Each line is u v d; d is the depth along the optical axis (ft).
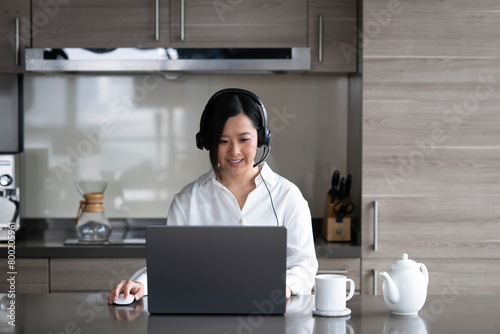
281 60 10.00
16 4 10.12
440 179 9.84
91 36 10.18
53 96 11.32
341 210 10.28
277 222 6.45
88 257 9.62
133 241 10.11
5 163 10.18
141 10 10.18
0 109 11.23
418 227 9.85
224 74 11.35
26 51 9.83
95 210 10.15
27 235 10.82
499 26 9.77
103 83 11.35
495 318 4.97
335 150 11.48
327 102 11.44
